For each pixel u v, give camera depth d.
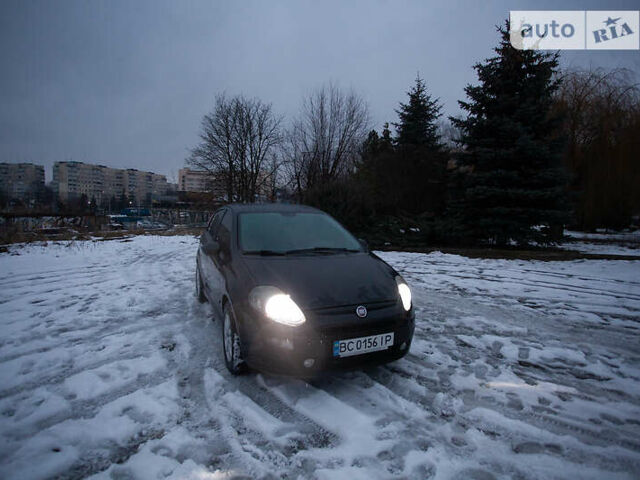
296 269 2.89
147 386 2.69
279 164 26.20
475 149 10.70
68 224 18.22
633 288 5.94
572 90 14.59
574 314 4.58
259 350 2.45
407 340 2.69
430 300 5.20
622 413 2.45
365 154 22.02
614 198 13.74
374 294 2.70
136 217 53.34
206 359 3.13
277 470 1.88
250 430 2.20
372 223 11.35
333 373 2.43
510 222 10.14
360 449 2.04
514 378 2.90
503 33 10.93
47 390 2.64
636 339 3.77
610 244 12.88
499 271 7.42
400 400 2.54
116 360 3.11
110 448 2.04
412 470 1.89
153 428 2.21
